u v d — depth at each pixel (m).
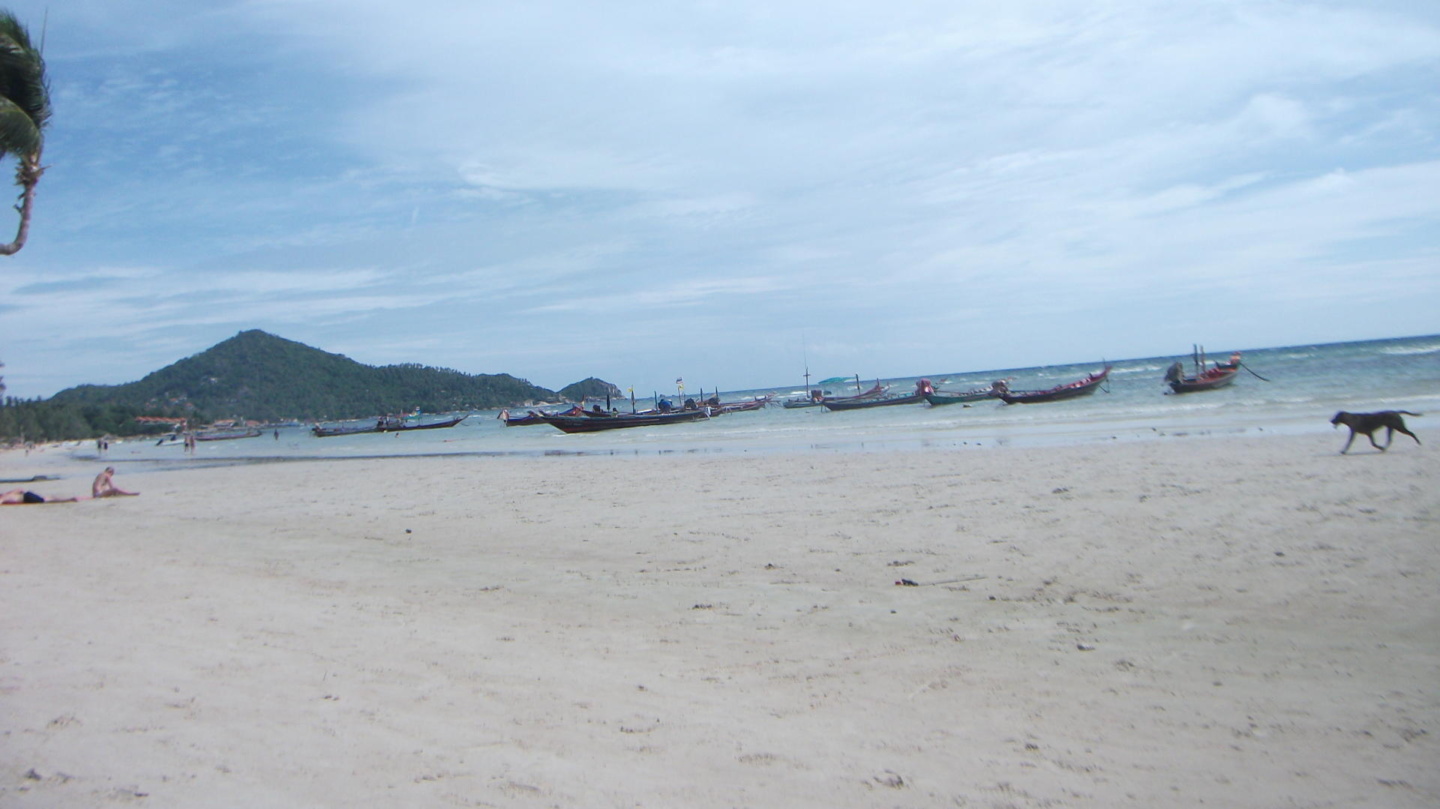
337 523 16.52
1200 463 16.84
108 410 195.38
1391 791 4.02
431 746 4.80
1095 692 5.57
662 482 20.91
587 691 5.84
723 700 5.62
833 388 185.12
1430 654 5.90
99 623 7.96
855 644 6.93
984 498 14.55
